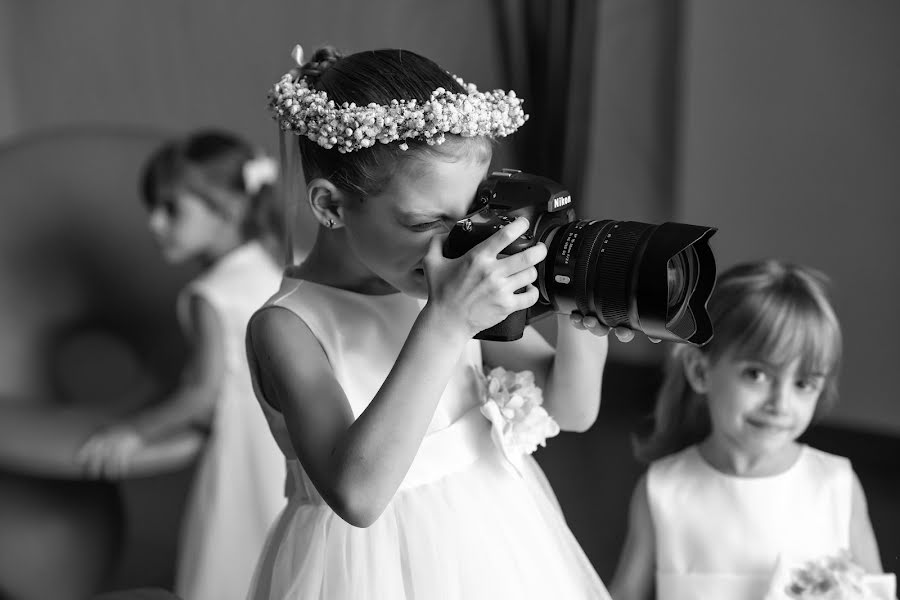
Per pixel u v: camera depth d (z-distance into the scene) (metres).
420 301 1.26
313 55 1.22
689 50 4.01
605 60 4.37
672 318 1.04
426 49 4.82
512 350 1.34
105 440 2.26
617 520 3.00
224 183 2.43
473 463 1.22
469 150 1.05
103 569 2.53
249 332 1.20
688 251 1.06
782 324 1.51
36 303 2.78
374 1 4.88
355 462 0.99
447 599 1.11
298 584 1.14
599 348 1.26
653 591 1.70
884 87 3.43
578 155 4.47
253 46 5.16
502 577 1.14
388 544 1.13
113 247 2.88
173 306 2.86
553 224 1.07
